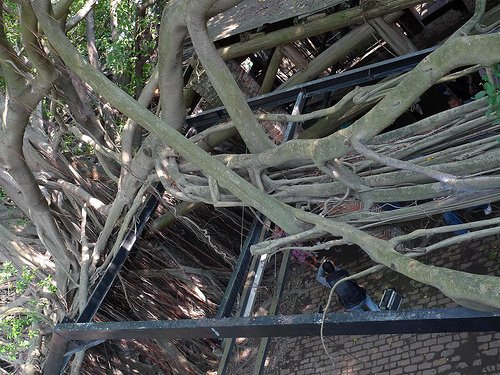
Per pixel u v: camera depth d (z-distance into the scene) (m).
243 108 6.54
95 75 6.72
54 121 10.80
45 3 6.82
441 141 5.64
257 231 7.39
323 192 6.17
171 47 6.89
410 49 8.76
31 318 9.09
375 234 6.80
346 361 9.10
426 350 8.38
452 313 4.02
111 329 6.21
